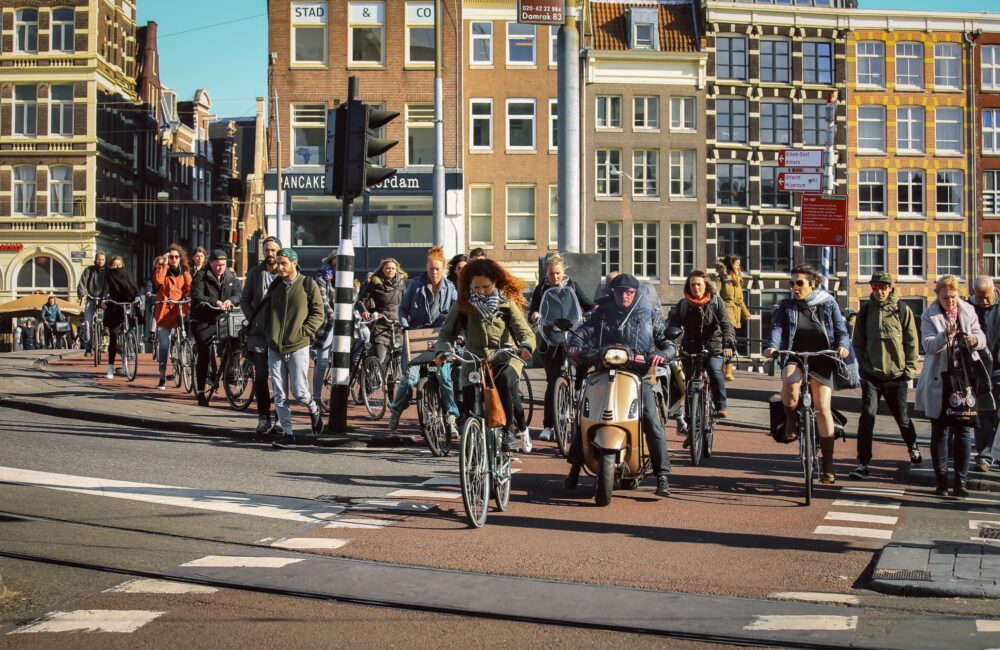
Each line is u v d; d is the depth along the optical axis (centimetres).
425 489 934
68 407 1340
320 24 4150
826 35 4959
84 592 594
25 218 4956
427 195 4116
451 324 884
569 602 587
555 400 1161
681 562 688
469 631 538
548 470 1071
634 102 4697
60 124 4994
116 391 1565
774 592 615
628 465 896
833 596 606
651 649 514
